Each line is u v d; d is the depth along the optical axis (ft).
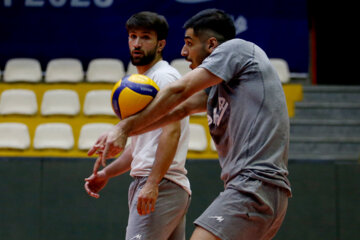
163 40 24.97
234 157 18.20
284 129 18.11
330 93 63.31
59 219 41.78
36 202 42.06
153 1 67.21
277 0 66.69
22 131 58.75
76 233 41.60
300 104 61.57
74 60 66.95
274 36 66.69
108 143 16.76
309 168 41.55
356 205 41.14
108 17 68.03
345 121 58.75
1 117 61.41
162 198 23.17
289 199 41.50
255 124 17.85
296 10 66.85
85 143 56.85
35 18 68.28
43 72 68.59
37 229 41.83
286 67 64.90
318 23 74.08
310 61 74.28
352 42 74.13
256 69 18.11
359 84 74.18
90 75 66.03
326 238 41.11
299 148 56.70
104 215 41.55
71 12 68.28
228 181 18.37
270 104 17.94
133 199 23.63
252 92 17.98
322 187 41.39
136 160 23.76
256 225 17.58
